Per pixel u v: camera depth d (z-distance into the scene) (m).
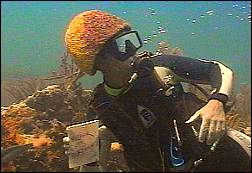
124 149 1.29
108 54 1.20
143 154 1.25
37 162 1.45
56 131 1.72
